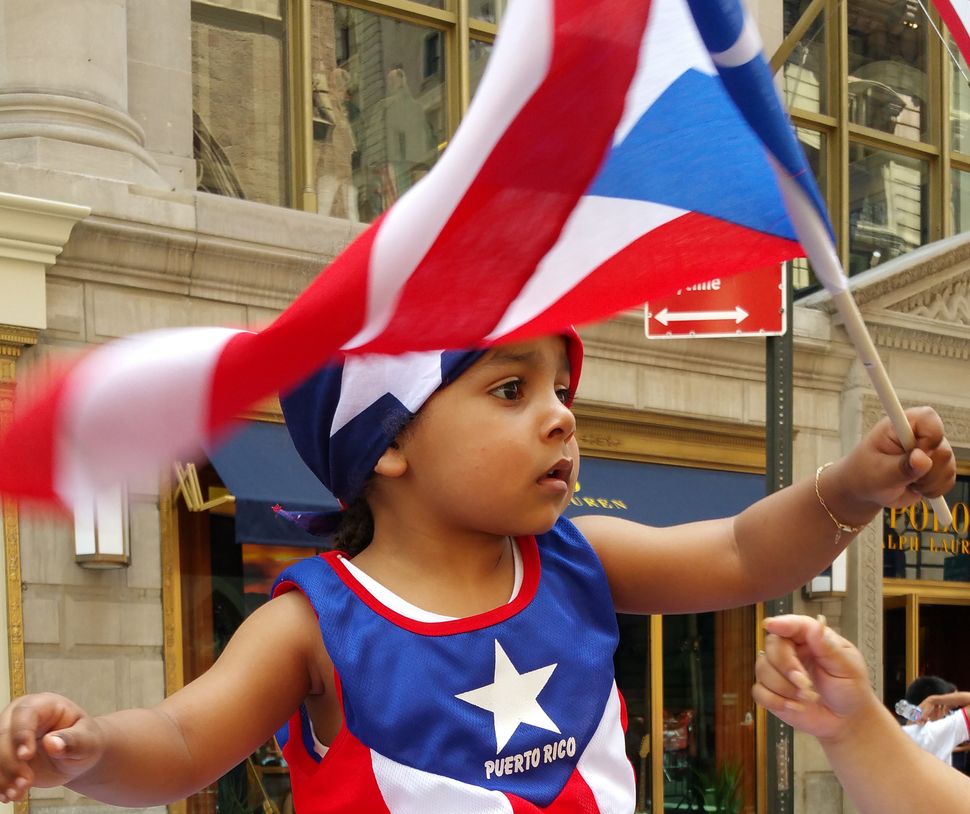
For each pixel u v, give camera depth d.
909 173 9.81
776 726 5.04
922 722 5.23
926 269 9.22
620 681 7.99
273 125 7.12
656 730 7.97
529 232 1.11
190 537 6.31
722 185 1.35
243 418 1.21
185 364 1.16
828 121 9.34
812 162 9.32
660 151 1.31
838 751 1.10
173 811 6.11
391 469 1.41
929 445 1.44
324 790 1.35
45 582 5.77
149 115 6.63
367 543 1.57
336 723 1.39
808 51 9.29
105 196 6.00
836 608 8.80
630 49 1.01
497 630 1.39
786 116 1.16
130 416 1.18
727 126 1.33
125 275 6.10
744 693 8.41
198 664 6.29
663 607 1.65
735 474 8.42
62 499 1.22
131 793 1.19
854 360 8.89
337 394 1.42
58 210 5.73
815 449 8.74
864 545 8.80
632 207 1.31
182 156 6.71
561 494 1.39
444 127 7.74
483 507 1.36
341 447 1.44
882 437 1.46
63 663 5.81
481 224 1.09
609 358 7.85
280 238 6.48
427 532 1.43
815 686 1.10
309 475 6.14
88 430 1.19
